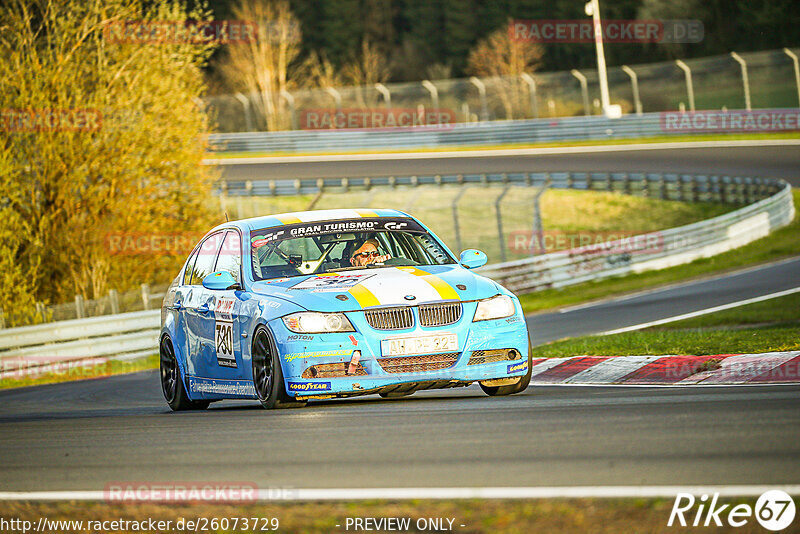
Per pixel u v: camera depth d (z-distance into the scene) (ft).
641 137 483.51
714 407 63.26
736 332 114.52
